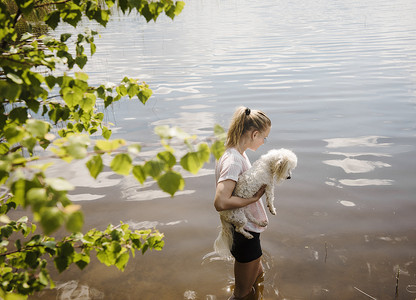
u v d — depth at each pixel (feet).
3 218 5.31
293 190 15.60
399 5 88.28
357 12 80.02
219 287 11.09
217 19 78.64
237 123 8.74
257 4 111.96
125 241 6.97
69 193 15.90
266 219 9.24
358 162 17.63
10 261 6.16
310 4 103.55
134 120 24.11
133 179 17.26
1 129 5.73
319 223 13.50
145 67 37.73
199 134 20.95
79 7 6.37
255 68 36.47
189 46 48.65
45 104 7.01
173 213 14.53
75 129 8.32
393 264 11.44
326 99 26.94
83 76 6.52
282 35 55.01
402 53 40.32
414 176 16.21
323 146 19.49
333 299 10.26
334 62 37.81
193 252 12.54
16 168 3.96
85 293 10.89
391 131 21.03
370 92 28.14
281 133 21.34
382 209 14.08
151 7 6.09
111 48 48.78
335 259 11.76
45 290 10.96
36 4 6.41
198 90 30.04
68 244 5.95
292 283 10.88
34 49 6.32
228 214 8.76
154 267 11.94
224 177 8.41
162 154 4.42
